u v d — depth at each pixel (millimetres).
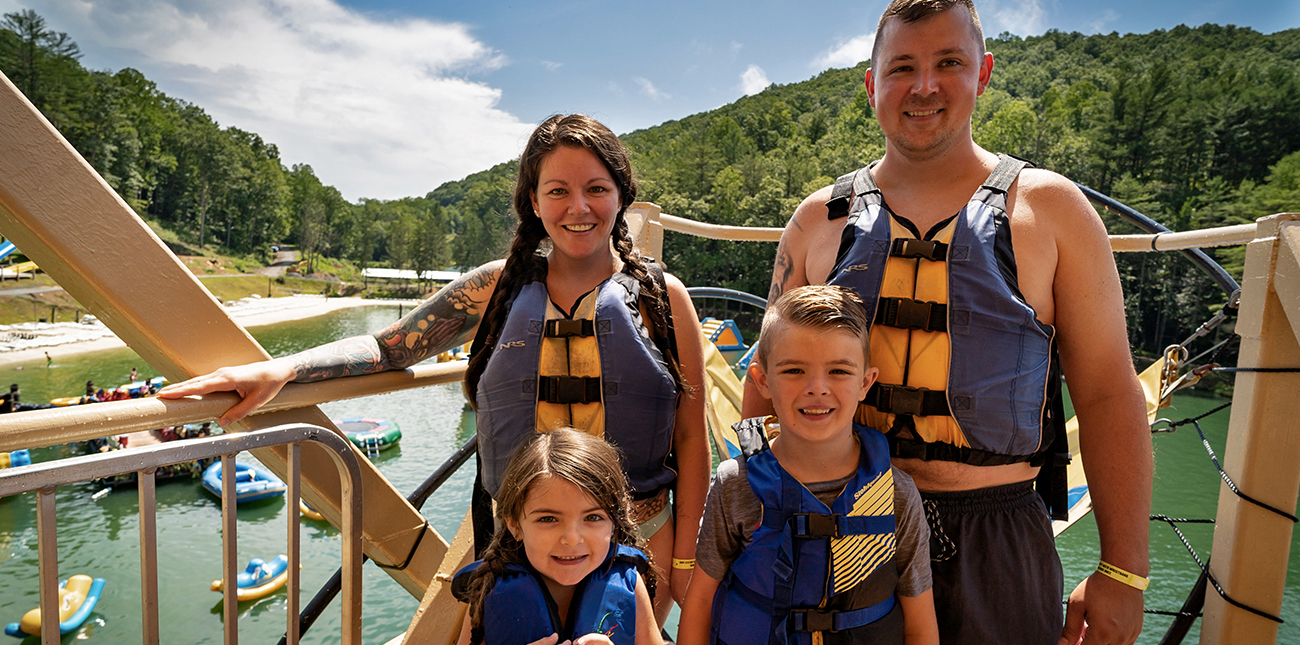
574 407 1842
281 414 1811
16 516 17750
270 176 134250
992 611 1663
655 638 1630
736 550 1680
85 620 13086
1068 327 1677
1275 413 2047
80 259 1442
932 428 1654
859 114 116938
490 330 1939
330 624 12938
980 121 88750
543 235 1988
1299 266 1906
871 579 1556
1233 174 72250
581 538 1556
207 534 17047
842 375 1543
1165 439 24391
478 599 1594
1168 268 56844
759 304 4828
